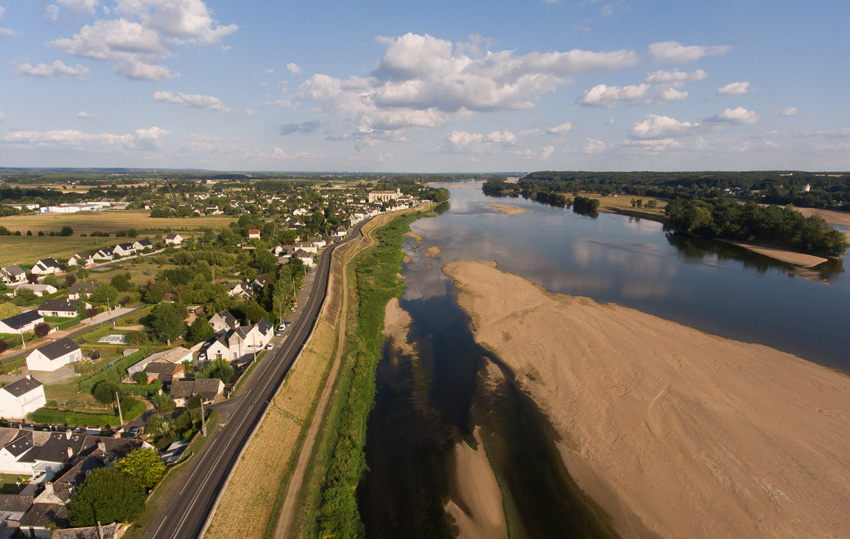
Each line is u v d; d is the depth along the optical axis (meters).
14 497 34.16
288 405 50.38
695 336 71.00
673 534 35.78
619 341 68.81
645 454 44.31
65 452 39.25
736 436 45.91
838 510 36.91
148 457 36.75
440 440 48.16
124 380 53.75
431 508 38.97
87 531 30.64
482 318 81.75
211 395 49.34
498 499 40.03
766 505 37.62
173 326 64.94
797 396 53.25
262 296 82.75
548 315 80.75
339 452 44.75
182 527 32.69
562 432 48.88
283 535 34.66
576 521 37.53
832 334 73.12
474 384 59.28
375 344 72.06
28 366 56.31
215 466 39.16
